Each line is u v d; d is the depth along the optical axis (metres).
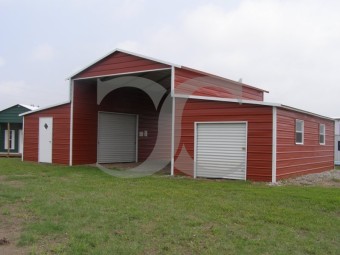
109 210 6.86
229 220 6.32
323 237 5.51
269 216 6.62
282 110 11.77
